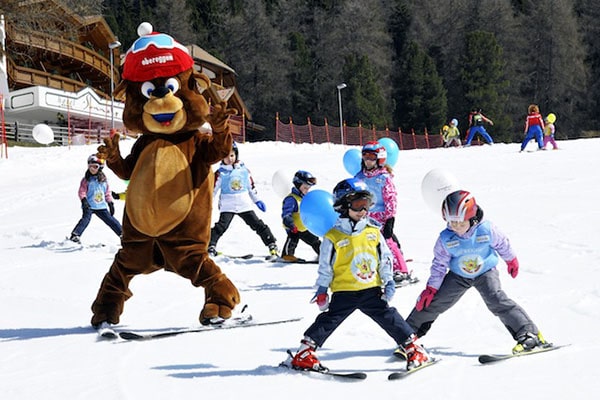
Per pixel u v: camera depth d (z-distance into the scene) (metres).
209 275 6.24
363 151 7.68
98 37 52.06
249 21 83.00
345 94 73.62
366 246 4.75
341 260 4.76
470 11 89.62
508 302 5.00
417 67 73.81
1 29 37.88
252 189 10.54
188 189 6.23
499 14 88.00
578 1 93.50
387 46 91.31
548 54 82.81
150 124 6.19
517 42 84.06
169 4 85.06
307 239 9.78
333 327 4.75
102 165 12.05
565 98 83.19
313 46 86.62
